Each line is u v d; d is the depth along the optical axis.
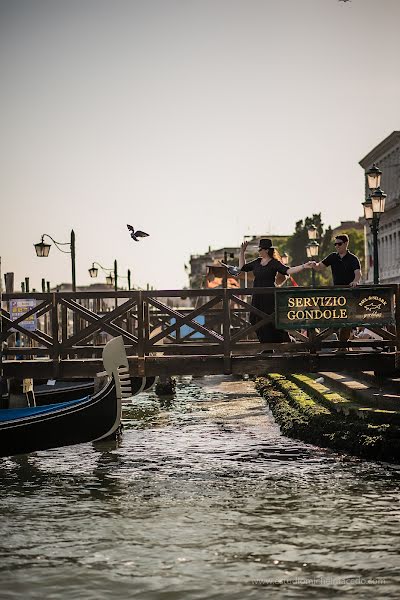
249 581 11.23
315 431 20.39
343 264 19.17
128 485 16.77
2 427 18.08
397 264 89.12
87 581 11.38
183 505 15.11
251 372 19.36
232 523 13.88
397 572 11.48
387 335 19.31
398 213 88.38
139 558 12.24
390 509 14.42
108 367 18.84
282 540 12.91
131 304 19.30
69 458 19.61
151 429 23.98
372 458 18.02
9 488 16.66
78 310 19.44
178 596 10.80
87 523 14.07
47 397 24.02
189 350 19.44
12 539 13.23
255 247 91.50
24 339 30.89
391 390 20.64
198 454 19.83
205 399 32.34
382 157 92.94
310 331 19.39
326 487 16.00
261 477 17.09
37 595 10.95
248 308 19.27
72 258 34.97
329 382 26.11
